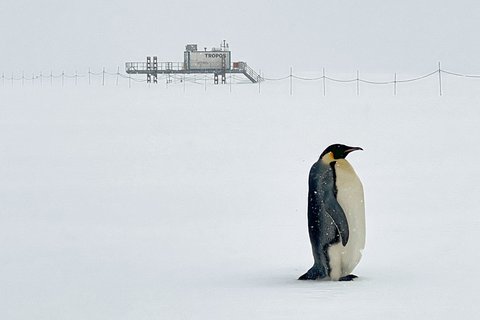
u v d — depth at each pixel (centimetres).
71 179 2575
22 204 2112
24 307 1003
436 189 2250
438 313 909
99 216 1927
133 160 2984
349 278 1184
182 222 1834
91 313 959
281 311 942
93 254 1458
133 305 1006
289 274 1261
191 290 1118
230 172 2692
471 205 1988
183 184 2453
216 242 1586
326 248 1178
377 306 960
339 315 909
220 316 923
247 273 1273
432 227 1681
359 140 3325
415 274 1209
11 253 1470
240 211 1989
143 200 2167
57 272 1281
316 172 1194
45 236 1664
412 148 3089
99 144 3403
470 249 1425
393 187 2300
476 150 3016
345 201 1178
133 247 1534
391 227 1700
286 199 2164
